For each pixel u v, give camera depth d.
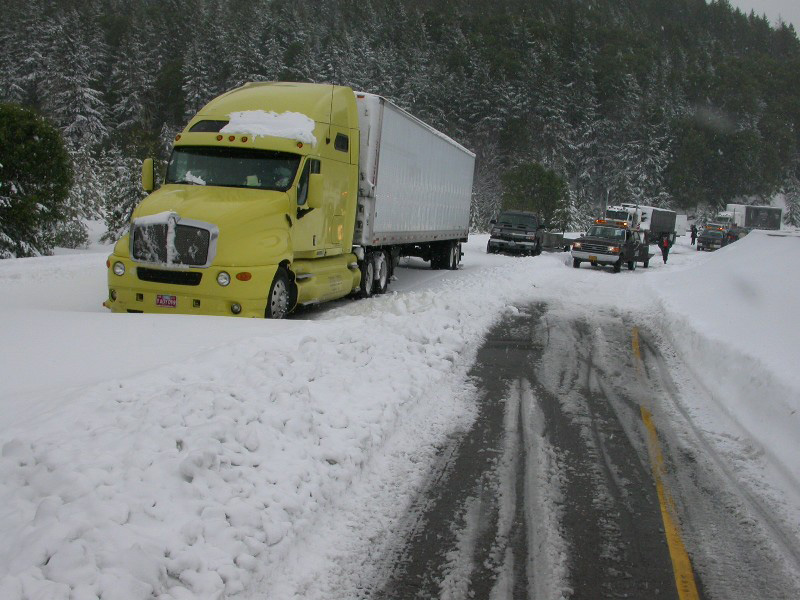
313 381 7.09
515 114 84.94
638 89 102.81
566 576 4.29
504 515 5.11
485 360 10.33
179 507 4.11
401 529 4.81
